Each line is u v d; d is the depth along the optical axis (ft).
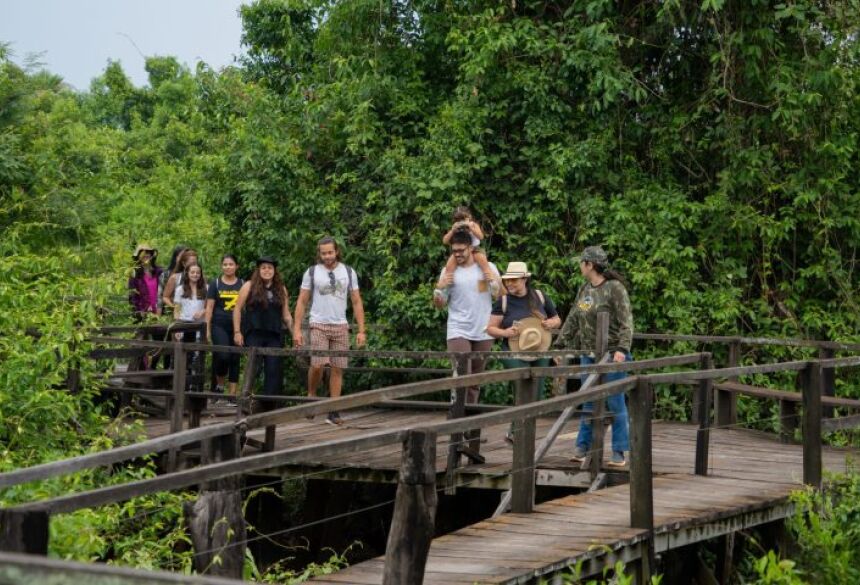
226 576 19.38
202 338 45.27
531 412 22.93
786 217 49.96
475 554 23.15
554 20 52.80
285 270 52.70
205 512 19.48
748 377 49.42
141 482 15.81
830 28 49.75
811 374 31.14
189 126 106.73
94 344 35.19
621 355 32.24
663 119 51.65
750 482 31.65
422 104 53.26
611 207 49.39
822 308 51.29
